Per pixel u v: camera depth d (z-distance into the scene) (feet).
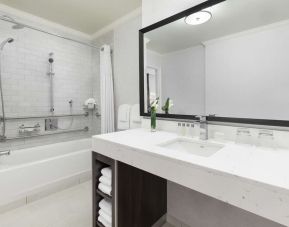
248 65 3.79
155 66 5.45
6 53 7.29
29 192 6.02
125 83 8.23
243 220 3.90
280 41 3.43
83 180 7.55
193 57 4.65
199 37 4.51
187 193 4.78
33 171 6.12
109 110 8.52
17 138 7.60
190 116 4.70
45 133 8.48
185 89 4.82
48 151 8.13
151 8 5.50
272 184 1.98
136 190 4.33
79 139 9.61
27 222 5.00
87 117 10.13
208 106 4.40
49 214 5.37
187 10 4.58
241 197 2.20
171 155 2.94
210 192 2.46
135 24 7.68
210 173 2.44
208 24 4.34
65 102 9.19
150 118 5.65
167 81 5.19
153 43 5.45
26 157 7.44
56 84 8.83
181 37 4.84
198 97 4.58
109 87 8.51
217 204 4.26
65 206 5.80
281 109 3.41
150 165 3.17
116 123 8.76
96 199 4.45
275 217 1.98
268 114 3.55
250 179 2.11
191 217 4.75
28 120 7.97
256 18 3.70
